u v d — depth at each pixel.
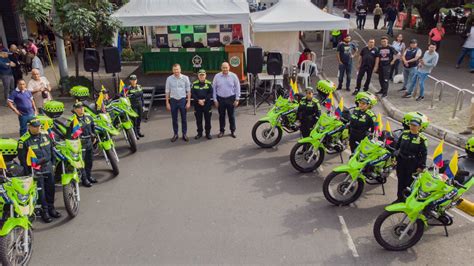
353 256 6.11
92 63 13.77
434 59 12.77
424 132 11.11
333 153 9.88
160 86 14.05
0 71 13.80
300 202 7.68
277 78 14.40
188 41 16.56
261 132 11.16
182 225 6.99
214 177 8.79
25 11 13.80
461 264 5.91
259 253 6.19
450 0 25.44
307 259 6.04
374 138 7.69
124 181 8.72
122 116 10.34
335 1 50.81
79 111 8.16
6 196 5.78
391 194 7.93
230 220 7.11
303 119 9.35
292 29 14.95
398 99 13.55
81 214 7.43
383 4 43.94
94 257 6.19
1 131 11.63
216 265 5.94
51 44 20.69
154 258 6.12
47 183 7.04
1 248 5.48
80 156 7.50
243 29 14.84
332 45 23.38
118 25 13.92
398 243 6.25
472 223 6.95
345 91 14.66
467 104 12.91
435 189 5.86
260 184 8.43
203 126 12.05
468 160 6.95
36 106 11.20
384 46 13.43
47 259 6.15
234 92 10.80
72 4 13.58
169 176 8.91
